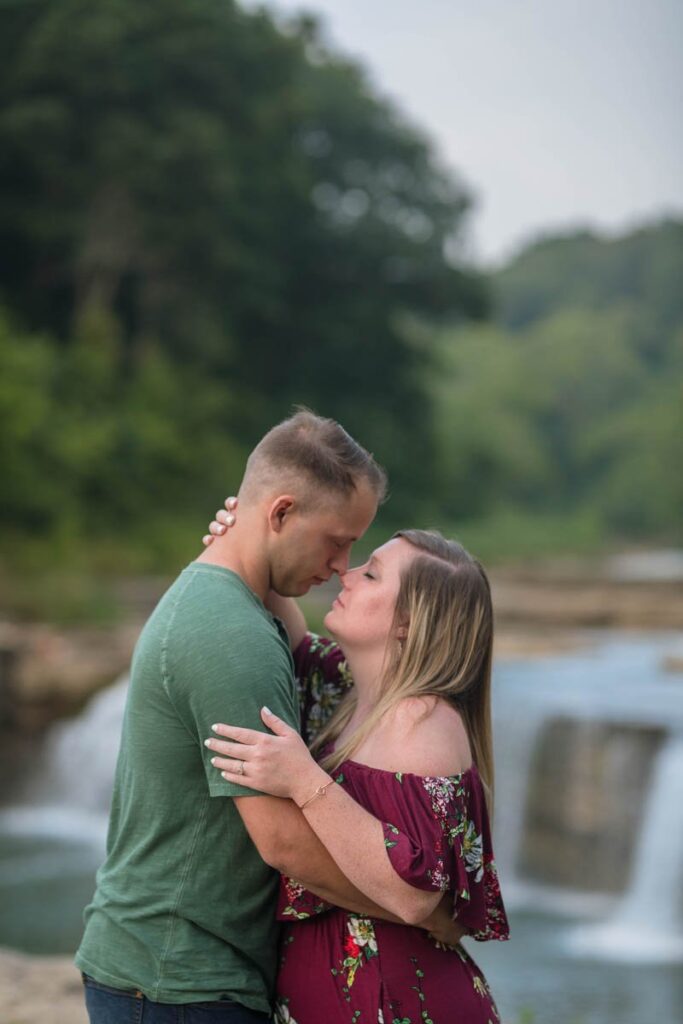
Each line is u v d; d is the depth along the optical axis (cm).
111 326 3919
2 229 3950
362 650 316
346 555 306
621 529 11662
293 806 278
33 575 2494
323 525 297
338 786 278
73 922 1181
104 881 297
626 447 12212
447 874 282
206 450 3816
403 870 273
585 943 1159
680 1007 947
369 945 292
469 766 300
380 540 4394
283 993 300
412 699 300
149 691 287
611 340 13438
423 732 295
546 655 2170
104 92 3878
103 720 1847
